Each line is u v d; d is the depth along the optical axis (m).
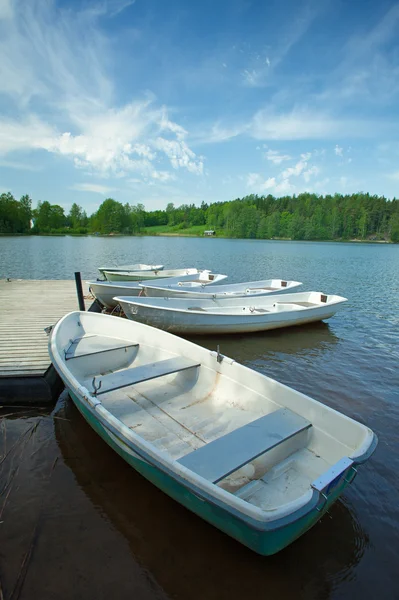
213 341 8.66
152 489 3.54
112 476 3.72
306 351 8.08
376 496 3.59
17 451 4.11
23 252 35.41
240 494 2.92
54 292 11.88
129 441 2.92
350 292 16.41
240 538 2.44
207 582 2.63
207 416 4.19
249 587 2.60
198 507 2.62
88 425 4.66
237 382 4.30
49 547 2.87
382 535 3.14
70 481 3.63
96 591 2.53
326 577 2.71
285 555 2.88
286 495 2.92
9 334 6.87
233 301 10.30
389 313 12.11
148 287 10.19
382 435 4.70
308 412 3.51
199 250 44.09
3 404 5.08
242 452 2.92
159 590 2.55
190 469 2.70
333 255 39.44
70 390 3.94
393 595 2.60
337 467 2.52
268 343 8.60
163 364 4.64
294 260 32.84
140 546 2.90
